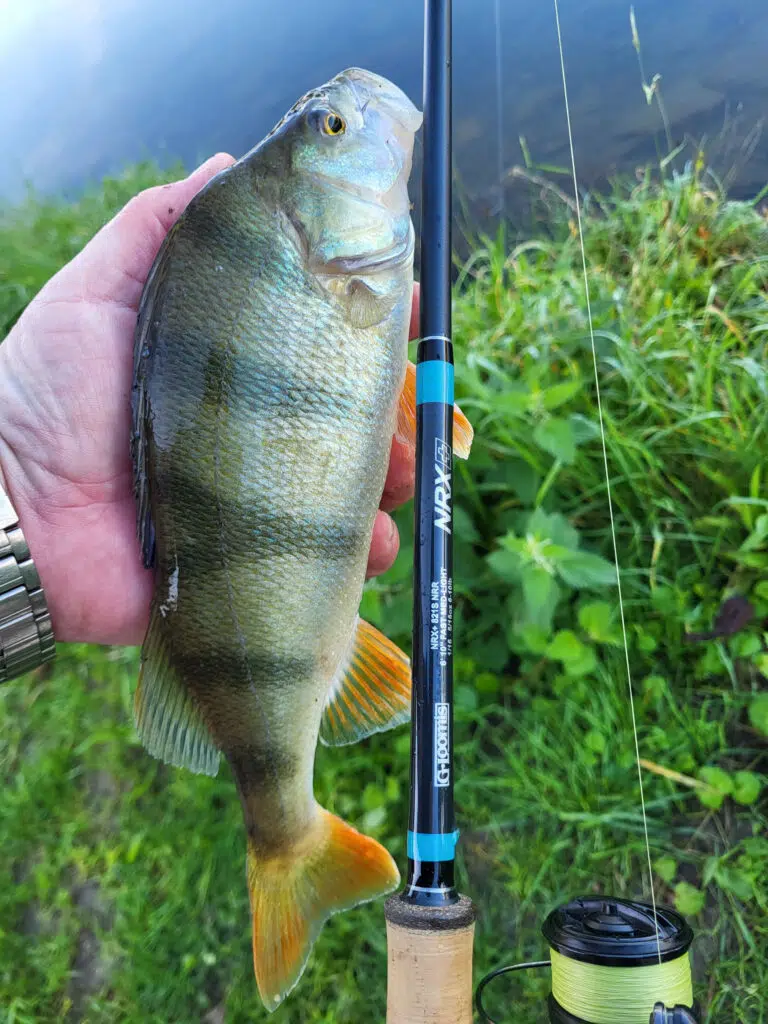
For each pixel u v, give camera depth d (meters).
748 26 0.56
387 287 0.25
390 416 0.26
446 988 0.21
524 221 0.56
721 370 0.44
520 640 0.42
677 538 0.42
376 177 0.25
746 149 0.52
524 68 0.59
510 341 0.48
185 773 0.46
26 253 0.72
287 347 0.24
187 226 0.25
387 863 0.26
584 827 0.39
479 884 0.40
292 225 0.24
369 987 0.40
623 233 0.51
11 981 0.45
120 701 0.50
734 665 0.41
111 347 0.29
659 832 0.39
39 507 0.29
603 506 0.44
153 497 0.25
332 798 0.43
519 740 0.42
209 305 0.24
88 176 0.79
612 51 0.58
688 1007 0.23
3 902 0.47
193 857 0.44
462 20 0.61
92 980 0.45
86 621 0.30
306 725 0.26
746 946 0.36
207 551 0.25
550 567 0.39
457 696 0.42
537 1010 0.37
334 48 0.71
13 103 0.85
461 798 0.41
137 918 0.44
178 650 0.25
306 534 0.25
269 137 0.25
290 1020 0.40
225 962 0.42
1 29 0.89
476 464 0.45
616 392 0.45
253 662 0.25
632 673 0.42
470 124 0.59
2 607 0.27
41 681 0.52
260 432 0.24
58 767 0.49
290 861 0.26
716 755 0.39
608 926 0.25
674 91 0.56
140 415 0.25
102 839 0.47
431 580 0.24
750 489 0.41
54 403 0.29
